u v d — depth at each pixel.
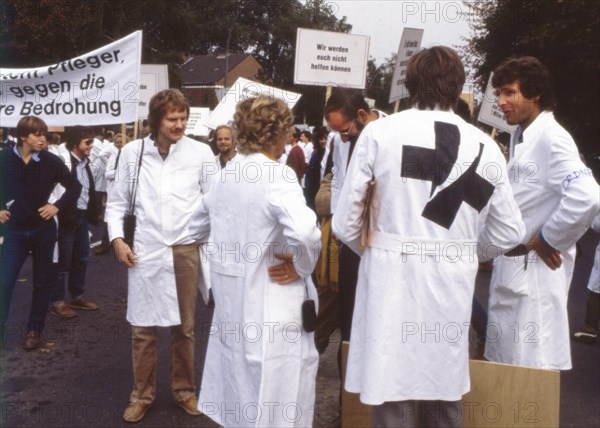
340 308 4.05
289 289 2.95
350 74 8.05
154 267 4.18
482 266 5.61
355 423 3.41
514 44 19.11
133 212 4.23
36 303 5.64
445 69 2.73
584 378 5.14
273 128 2.90
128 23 36.84
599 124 17.83
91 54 6.31
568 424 4.33
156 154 4.21
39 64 26.39
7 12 24.44
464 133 2.71
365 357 2.71
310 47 7.91
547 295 3.40
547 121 3.33
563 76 17.75
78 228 6.83
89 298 7.48
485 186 2.71
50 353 5.55
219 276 3.03
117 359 5.43
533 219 3.34
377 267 2.71
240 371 2.95
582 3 16.19
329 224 4.42
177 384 4.41
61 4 25.41
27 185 5.45
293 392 2.94
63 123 6.42
